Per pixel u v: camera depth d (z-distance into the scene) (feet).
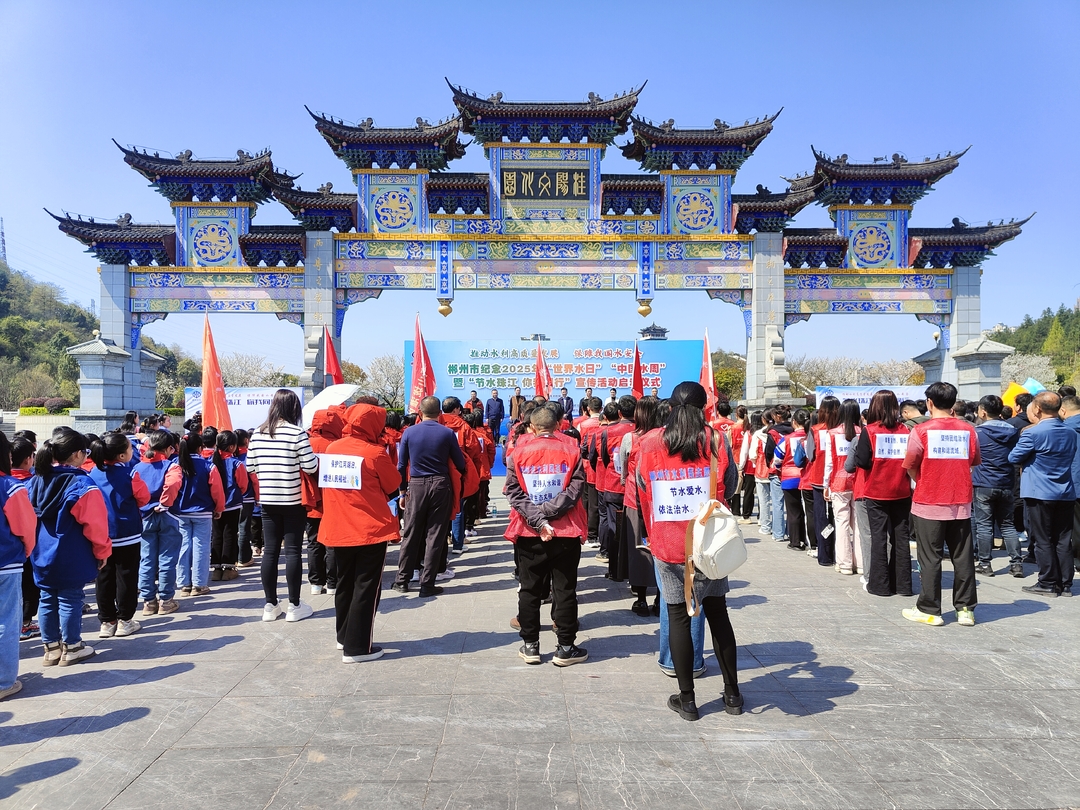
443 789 10.62
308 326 62.90
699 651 15.25
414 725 12.91
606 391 70.79
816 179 68.69
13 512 14.83
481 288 64.23
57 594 16.80
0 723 13.32
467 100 61.52
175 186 62.34
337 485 16.80
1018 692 14.23
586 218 64.54
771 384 62.49
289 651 17.58
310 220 63.57
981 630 18.48
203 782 10.95
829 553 27.12
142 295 62.95
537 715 13.30
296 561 20.54
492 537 35.60
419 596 23.24
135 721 13.29
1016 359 149.89
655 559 13.67
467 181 64.34
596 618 20.31
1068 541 22.17
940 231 67.15
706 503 13.12
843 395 62.13
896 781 10.79
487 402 66.33
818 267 66.59
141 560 21.61
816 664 15.93
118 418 61.00
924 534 19.08
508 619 20.38
